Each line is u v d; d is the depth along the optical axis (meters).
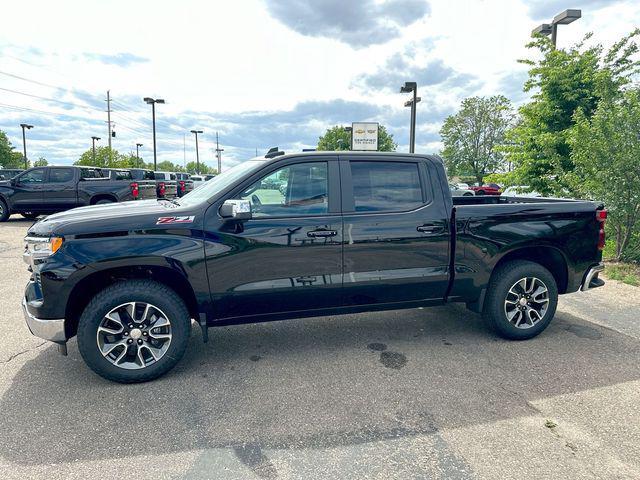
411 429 2.64
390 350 3.87
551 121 10.77
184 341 3.31
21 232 10.87
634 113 6.76
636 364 3.55
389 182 3.73
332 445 2.49
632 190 6.76
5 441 2.53
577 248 4.09
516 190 11.46
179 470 2.28
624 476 2.22
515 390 3.12
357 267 3.60
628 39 10.12
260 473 2.25
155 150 33.78
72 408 2.90
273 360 3.68
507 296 3.98
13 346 3.95
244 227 3.36
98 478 2.21
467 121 53.38
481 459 2.35
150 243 3.16
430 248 3.75
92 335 3.10
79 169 12.44
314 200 3.54
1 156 66.69
